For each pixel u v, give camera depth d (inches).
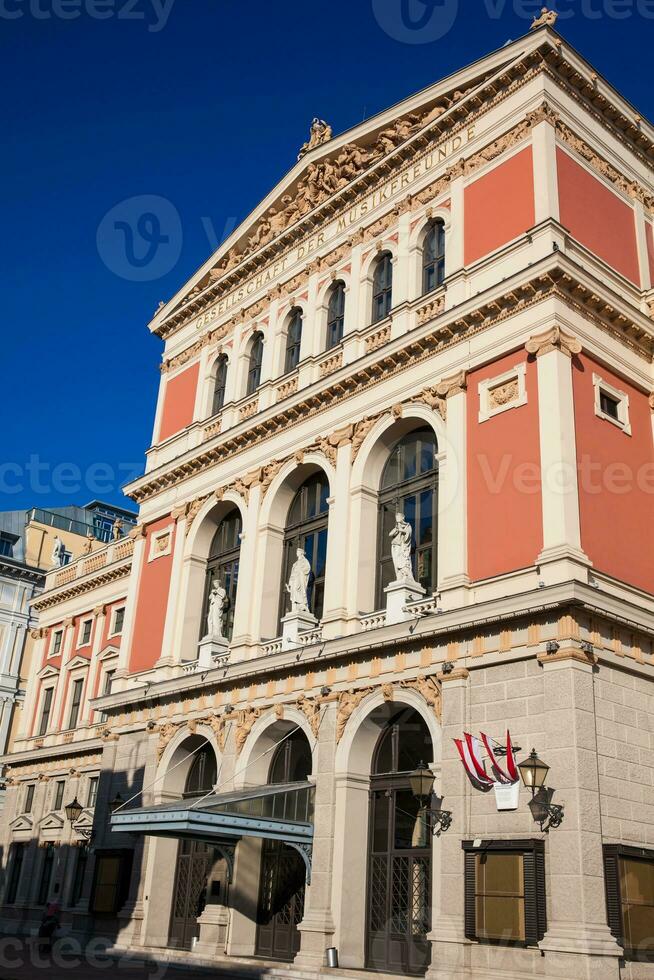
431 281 1076.5
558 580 778.2
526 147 987.3
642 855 716.7
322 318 1219.2
